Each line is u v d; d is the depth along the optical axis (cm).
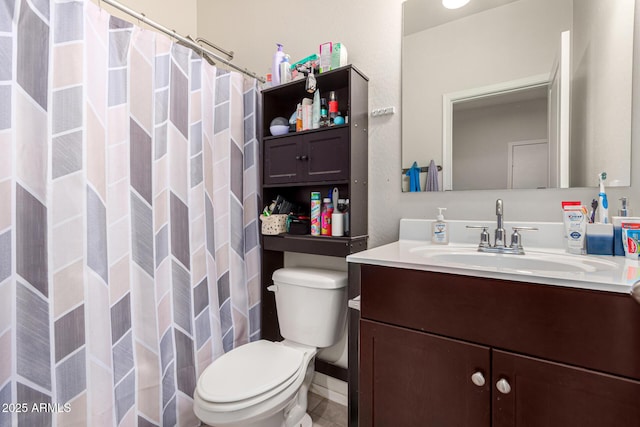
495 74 115
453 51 123
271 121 158
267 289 156
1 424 85
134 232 113
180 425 125
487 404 73
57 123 93
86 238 99
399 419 85
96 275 101
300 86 144
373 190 141
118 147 108
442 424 79
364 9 143
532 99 109
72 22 96
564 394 65
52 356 92
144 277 115
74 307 96
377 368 88
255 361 117
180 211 127
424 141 129
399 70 134
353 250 128
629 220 86
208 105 140
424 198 129
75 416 96
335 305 132
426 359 81
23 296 88
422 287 82
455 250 106
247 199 158
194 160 133
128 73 111
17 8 87
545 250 102
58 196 94
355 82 130
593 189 100
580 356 64
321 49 139
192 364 130
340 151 129
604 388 61
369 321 90
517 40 112
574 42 102
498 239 104
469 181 120
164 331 122
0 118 85
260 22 180
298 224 144
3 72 85
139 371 113
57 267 93
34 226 90
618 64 96
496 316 72
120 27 109
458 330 77
